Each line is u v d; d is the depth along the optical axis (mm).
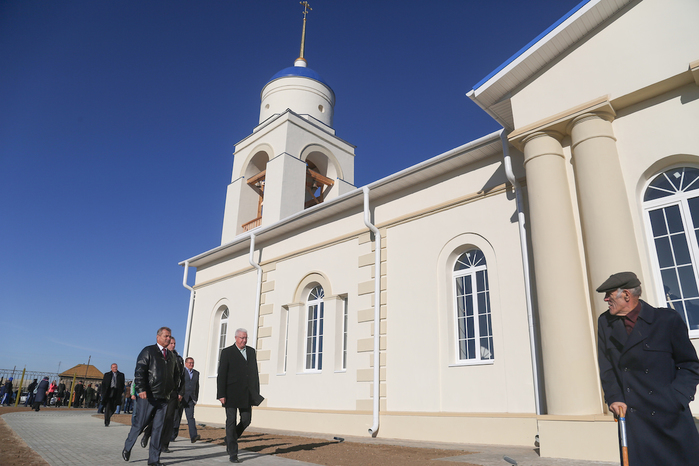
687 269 7359
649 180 7992
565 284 7734
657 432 3178
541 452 6977
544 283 7957
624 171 8000
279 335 14578
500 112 10039
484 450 7918
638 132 8008
